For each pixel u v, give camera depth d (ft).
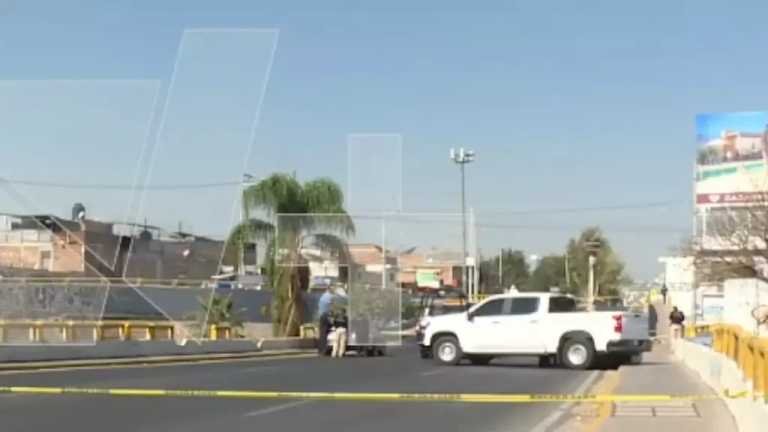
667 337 151.64
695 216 193.26
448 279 249.55
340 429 43.65
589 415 47.14
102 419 45.78
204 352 99.35
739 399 41.83
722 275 176.55
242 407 51.42
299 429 43.47
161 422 45.03
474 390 62.39
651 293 293.64
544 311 85.30
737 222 177.17
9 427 42.86
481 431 43.29
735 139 191.21
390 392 60.64
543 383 67.82
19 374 71.00
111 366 80.69
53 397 54.75
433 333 89.20
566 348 83.71
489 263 351.05
